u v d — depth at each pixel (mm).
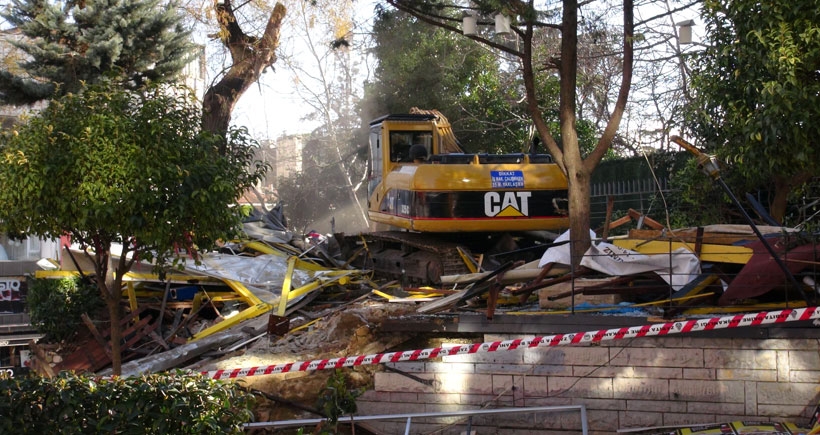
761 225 9547
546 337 7348
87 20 18266
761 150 9203
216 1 18828
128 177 7348
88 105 7754
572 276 8203
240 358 9102
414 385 8453
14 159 7262
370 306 9555
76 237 8086
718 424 7621
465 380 8344
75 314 11234
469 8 9836
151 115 7668
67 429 6008
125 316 11438
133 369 9586
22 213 7535
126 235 7699
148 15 18531
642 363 7875
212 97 19031
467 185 12055
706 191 11977
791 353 7527
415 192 12125
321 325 9992
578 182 9227
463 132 23906
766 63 8695
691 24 10273
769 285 7738
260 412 8438
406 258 13656
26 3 18078
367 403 8570
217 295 12164
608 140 9281
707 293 8164
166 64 18734
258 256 13523
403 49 24578
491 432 8234
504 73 25906
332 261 14617
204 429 6102
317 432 8055
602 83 22484
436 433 8320
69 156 7328
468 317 8336
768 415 7582
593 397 7992
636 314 8109
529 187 12180
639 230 8953
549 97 22672
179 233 7703
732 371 7664
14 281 12969
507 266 8750
